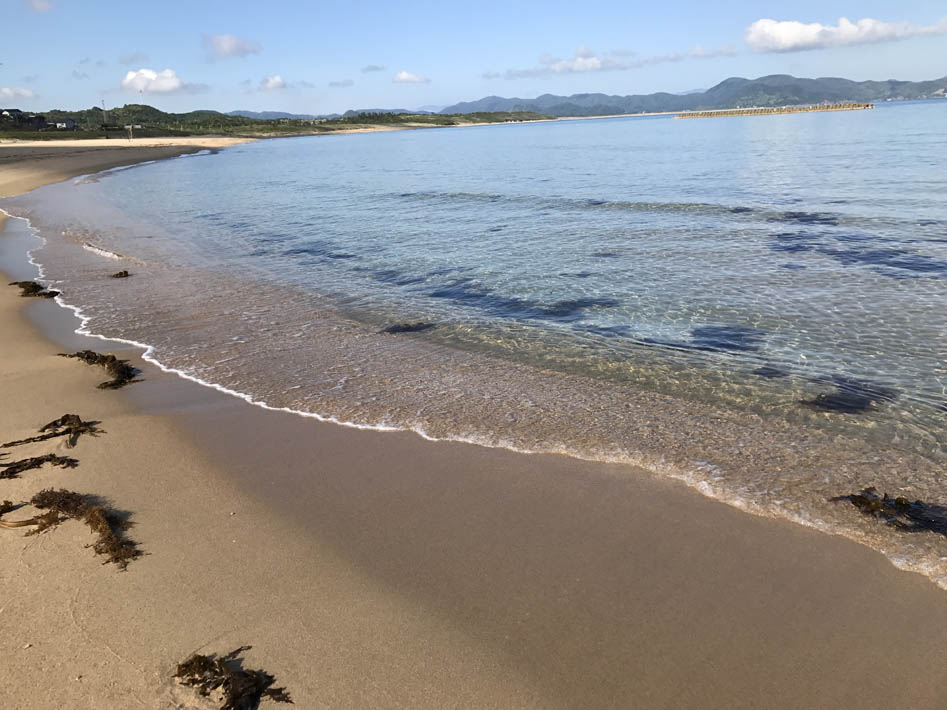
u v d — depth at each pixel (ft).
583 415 25.29
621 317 38.37
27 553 16.85
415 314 40.37
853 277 43.60
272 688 12.35
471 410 25.95
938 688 12.05
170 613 14.48
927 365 29.40
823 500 18.86
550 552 16.56
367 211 88.99
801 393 27.09
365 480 20.58
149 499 19.67
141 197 114.62
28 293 46.65
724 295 41.52
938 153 125.18
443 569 15.97
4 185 141.59
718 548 16.60
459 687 12.32
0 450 23.08
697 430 23.80
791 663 12.73
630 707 11.77
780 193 84.48
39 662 13.01
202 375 30.48
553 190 103.04
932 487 19.54
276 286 48.26
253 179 148.25
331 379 29.73
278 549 16.96
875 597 14.64
